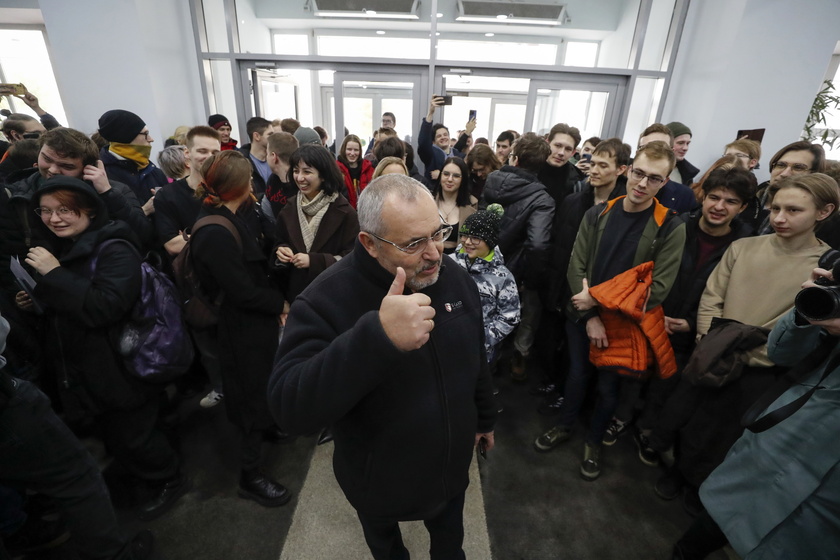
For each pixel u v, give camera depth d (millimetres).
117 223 1260
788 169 1798
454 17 5344
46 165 1380
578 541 1437
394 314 586
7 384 861
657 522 1512
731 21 3568
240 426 1447
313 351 740
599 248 1582
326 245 1625
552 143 2260
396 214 693
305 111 6598
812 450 868
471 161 2543
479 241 1479
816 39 3496
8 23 4512
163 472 1469
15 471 912
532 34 5645
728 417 1378
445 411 849
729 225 1541
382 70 4352
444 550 1078
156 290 1317
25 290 1295
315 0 5105
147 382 1327
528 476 1700
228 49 4504
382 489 870
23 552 1309
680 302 1621
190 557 1339
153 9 3611
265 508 1516
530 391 2252
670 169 1379
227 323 1362
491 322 1521
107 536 1063
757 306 1321
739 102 3717
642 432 1840
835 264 794
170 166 2045
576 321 1662
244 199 1386
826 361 893
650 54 4500
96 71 3576
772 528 930
